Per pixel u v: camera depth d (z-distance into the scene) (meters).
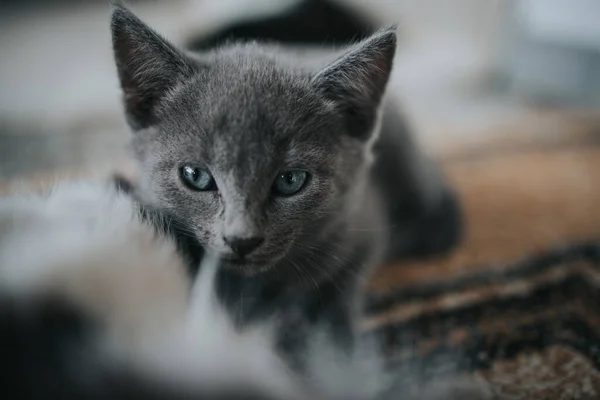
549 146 0.42
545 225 0.35
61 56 0.56
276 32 0.38
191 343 0.19
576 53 0.49
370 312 0.29
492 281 0.31
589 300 0.29
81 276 0.19
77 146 0.39
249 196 0.24
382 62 0.26
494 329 0.28
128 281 0.19
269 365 0.20
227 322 0.21
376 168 0.31
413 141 0.34
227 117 0.25
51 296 0.18
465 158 0.41
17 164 0.36
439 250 0.33
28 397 0.17
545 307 0.29
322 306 0.27
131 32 0.25
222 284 0.24
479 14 0.59
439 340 0.27
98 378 0.18
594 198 0.37
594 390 0.24
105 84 0.50
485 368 0.25
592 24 0.47
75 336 0.18
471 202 0.36
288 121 0.25
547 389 0.24
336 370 0.24
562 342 0.27
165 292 0.20
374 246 0.29
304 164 0.25
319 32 0.38
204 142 0.25
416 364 0.26
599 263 0.31
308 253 0.27
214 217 0.25
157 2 0.62
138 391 0.18
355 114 0.27
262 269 0.25
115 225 0.21
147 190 0.26
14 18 0.67
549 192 0.37
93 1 0.72
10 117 0.43
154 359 0.18
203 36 0.38
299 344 0.25
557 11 0.49
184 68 0.26
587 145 0.42
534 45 0.51
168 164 0.25
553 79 0.51
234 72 0.26
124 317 0.19
